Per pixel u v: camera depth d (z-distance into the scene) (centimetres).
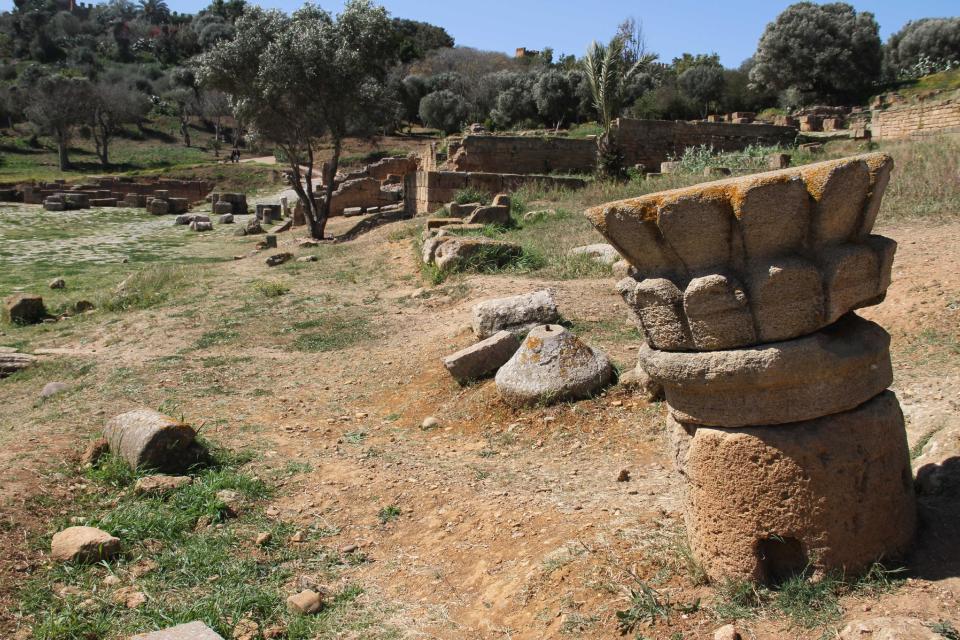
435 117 5375
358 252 1680
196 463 602
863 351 329
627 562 377
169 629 351
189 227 2786
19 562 449
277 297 1269
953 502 375
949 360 604
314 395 830
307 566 468
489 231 1509
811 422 327
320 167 4434
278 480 586
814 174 310
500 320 852
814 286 318
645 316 351
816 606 314
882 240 332
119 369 930
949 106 2155
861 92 4488
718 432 339
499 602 387
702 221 323
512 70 6669
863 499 326
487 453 616
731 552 338
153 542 489
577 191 2047
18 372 966
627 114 4350
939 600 300
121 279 1625
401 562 463
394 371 869
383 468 595
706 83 4494
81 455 609
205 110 6638
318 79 2033
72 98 5019
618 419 625
